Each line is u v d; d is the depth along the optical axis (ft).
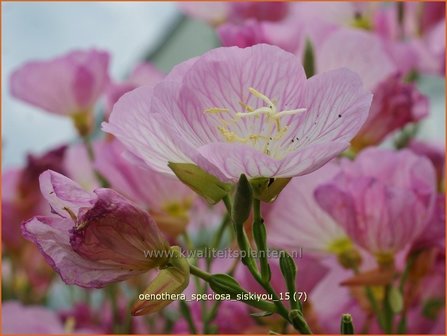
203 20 1.30
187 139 0.62
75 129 1.16
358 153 0.98
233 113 0.64
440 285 0.95
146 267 0.65
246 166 0.59
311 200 0.88
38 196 1.12
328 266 0.89
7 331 1.05
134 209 0.64
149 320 1.03
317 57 0.98
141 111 0.62
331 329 0.89
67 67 1.14
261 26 0.95
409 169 0.88
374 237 0.84
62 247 0.63
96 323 1.13
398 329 0.88
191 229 1.03
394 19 1.23
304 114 0.64
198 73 0.64
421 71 1.18
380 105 0.97
